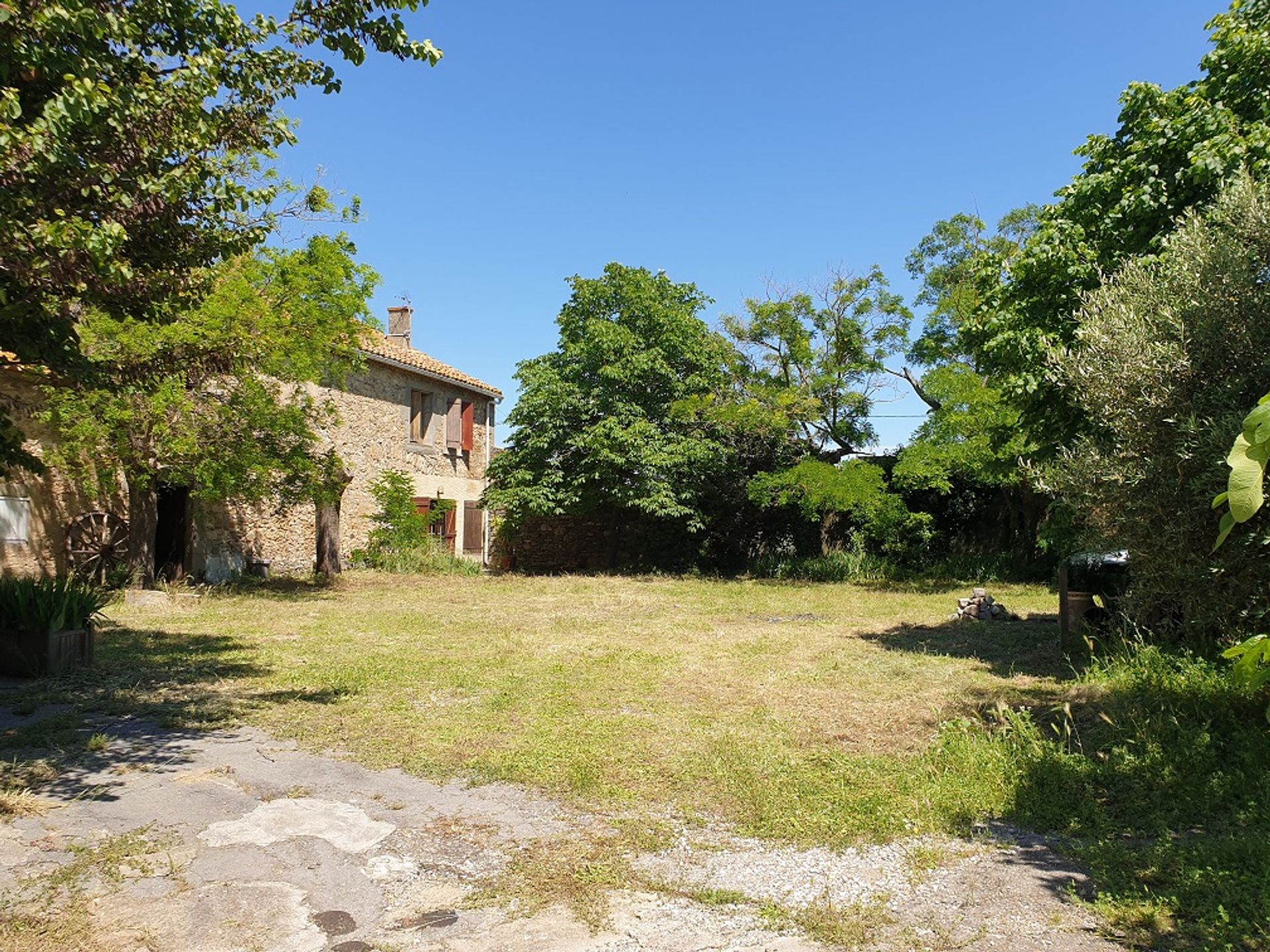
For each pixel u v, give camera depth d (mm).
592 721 6336
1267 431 1147
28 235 3893
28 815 4219
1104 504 5172
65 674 7422
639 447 21125
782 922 3297
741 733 6039
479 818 4426
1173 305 4883
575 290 23062
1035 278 9031
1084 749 5359
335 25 5066
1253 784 4484
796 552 23859
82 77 4242
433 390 22703
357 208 12758
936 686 7688
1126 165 8391
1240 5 8305
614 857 3932
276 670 8008
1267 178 5078
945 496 22297
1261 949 2977
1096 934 3164
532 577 21141
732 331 22984
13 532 12812
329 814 4414
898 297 21766
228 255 5227
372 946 3092
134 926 3164
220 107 5113
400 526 19969
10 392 11516
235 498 16609
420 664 8469
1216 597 4707
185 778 4840
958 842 4137
